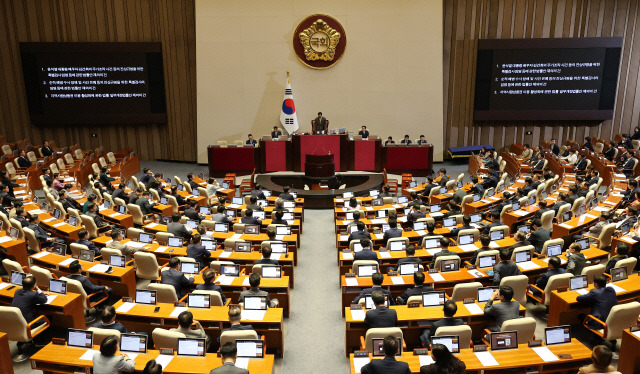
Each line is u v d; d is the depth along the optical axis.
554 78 21.39
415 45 21.70
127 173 20.33
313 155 18.08
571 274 8.07
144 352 6.11
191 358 6.02
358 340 7.46
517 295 7.85
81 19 22.05
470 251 9.77
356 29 21.61
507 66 21.50
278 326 7.32
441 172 16.89
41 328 7.40
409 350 7.34
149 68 22.02
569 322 7.99
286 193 14.79
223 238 11.07
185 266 8.80
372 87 22.11
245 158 19.95
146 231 12.00
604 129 22.69
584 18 21.61
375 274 7.48
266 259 9.02
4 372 6.55
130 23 22.14
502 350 6.00
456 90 22.66
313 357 7.76
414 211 12.41
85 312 8.83
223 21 21.59
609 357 5.01
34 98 22.03
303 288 10.42
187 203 14.33
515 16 21.77
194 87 22.67
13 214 12.24
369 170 19.91
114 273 8.91
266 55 21.84
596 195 14.62
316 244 13.20
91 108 22.25
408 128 22.47
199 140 22.62
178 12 21.98
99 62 21.77
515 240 10.11
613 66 21.02
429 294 7.34
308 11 21.48
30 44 21.47
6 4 21.78
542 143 22.39
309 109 22.33
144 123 23.08
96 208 12.23
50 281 7.92
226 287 8.70
